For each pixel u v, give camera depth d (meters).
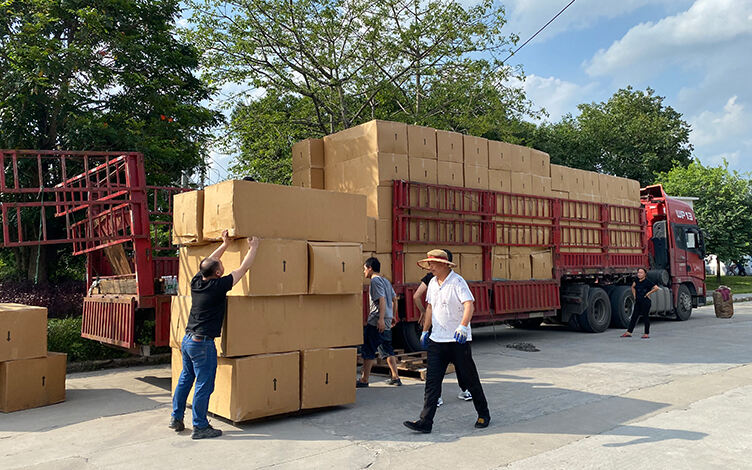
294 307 5.62
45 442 4.84
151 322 7.07
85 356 8.68
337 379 5.88
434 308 5.20
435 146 9.18
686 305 15.76
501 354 9.80
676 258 15.49
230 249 5.43
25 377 6.11
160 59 14.20
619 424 5.27
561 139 33.19
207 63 16.08
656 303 14.52
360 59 16.91
